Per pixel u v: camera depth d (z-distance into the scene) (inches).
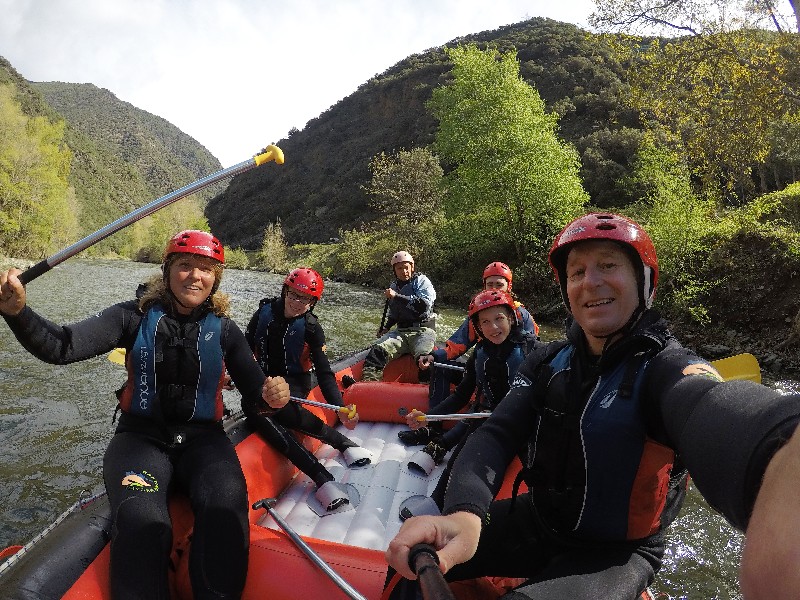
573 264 53.2
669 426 41.6
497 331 119.1
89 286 650.2
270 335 130.8
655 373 47.9
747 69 428.5
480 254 707.4
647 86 467.2
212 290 85.0
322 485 108.4
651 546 54.0
